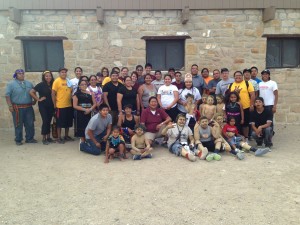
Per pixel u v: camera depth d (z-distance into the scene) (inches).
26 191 147.3
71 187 151.4
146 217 119.4
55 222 116.6
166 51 306.5
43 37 294.7
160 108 229.9
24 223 116.0
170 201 133.4
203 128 208.7
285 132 278.8
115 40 297.9
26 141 246.8
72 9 290.0
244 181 156.0
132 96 231.8
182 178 161.2
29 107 241.1
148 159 197.8
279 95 310.0
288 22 298.8
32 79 300.5
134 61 301.0
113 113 234.8
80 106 224.2
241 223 114.0
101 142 213.9
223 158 197.8
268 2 292.2
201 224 113.7
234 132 213.2
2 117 305.1
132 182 156.5
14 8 278.5
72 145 237.8
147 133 225.1
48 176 167.6
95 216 121.0
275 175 164.7
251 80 244.8
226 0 291.3
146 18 295.6
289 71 307.0
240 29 298.5
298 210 124.0
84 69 301.0
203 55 300.5
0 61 297.9
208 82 263.6
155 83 253.3
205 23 296.8
